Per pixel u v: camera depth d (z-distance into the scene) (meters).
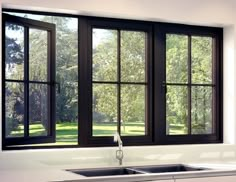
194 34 4.13
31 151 3.19
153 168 3.39
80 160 3.38
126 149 3.54
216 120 4.20
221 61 4.22
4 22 3.23
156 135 3.89
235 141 4.04
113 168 3.26
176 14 3.83
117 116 3.78
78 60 3.64
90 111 3.66
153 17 3.74
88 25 3.68
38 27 3.45
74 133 3.74
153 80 3.92
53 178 2.62
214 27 4.20
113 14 3.62
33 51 3.44
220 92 4.21
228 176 3.10
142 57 3.91
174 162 3.64
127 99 3.83
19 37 3.34
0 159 3.06
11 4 3.22
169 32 4.01
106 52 3.77
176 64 4.05
